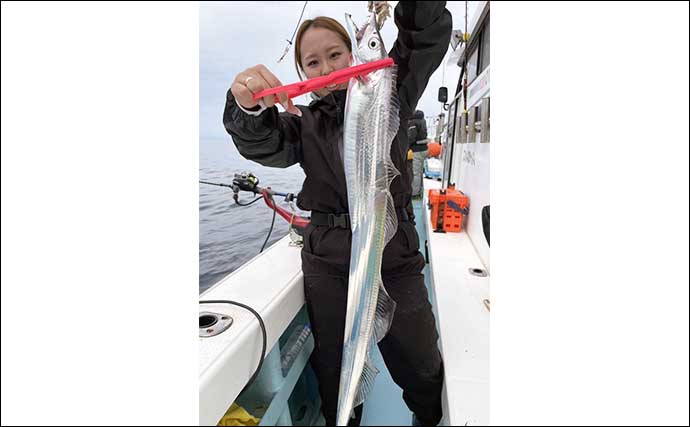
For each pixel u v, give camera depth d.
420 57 0.91
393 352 1.06
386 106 0.71
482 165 1.34
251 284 1.09
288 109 0.71
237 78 0.75
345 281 1.05
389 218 0.75
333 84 0.69
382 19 0.82
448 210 1.64
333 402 1.15
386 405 1.38
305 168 1.06
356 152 0.74
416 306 1.01
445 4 0.87
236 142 1.00
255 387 1.15
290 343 1.38
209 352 0.77
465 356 0.86
